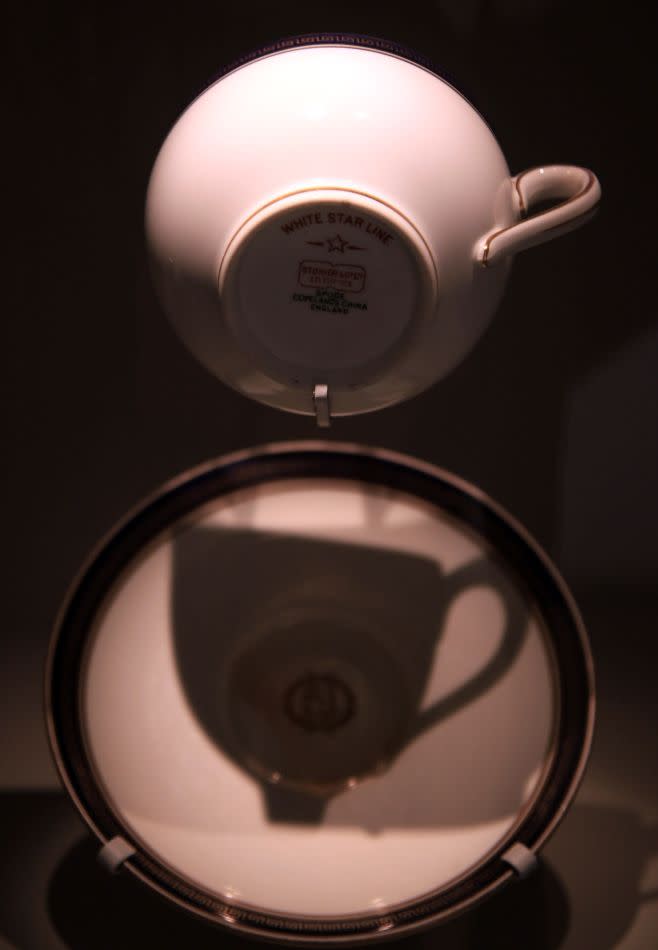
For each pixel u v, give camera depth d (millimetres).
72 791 430
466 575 477
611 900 455
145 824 439
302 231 382
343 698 483
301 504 487
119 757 448
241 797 459
